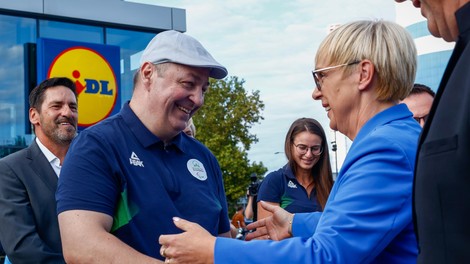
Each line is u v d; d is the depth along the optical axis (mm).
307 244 1855
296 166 4793
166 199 2547
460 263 1331
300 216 2535
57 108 3863
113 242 2307
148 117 2604
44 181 3707
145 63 2600
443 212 1367
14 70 11812
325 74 2125
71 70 11016
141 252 2449
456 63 1460
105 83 11367
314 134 4684
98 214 2373
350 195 1870
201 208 2688
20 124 11719
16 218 3549
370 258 1848
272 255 1854
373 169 1874
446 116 1403
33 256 3455
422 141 1491
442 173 1369
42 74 10766
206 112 33594
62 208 2391
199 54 2564
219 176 3027
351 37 2066
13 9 11750
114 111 11406
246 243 1915
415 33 25391
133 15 13141
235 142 33594
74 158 2445
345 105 2090
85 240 2305
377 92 2049
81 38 12656
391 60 2020
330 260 1812
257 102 33844
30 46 12016
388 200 1839
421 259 1437
